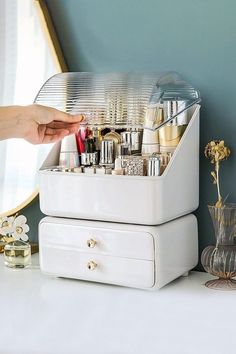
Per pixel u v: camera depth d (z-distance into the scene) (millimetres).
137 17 1879
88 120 1783
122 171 1723
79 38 1961
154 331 1454
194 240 1833
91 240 1733
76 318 1539
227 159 1819
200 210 1874
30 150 2027
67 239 1773
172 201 1720
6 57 2027
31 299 1666
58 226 1782
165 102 1702
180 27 1833
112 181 1697
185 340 1405
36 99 1846
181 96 1727
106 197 1711
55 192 1777
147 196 1665
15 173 2053
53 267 1804
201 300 1645
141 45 1886
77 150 1865
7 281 1807
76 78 1830
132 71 1852
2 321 1521
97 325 1493
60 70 1956
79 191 1743
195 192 1820
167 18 1844
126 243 1698
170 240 1719
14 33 2006
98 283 1778
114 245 1713
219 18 1786
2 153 2062
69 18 1964
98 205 1724
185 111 1762
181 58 1843
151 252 1675
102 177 1707
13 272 1882
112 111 1755
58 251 1791
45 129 1556
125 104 1737
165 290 1719
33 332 1458
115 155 1809
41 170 1797
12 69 2025
